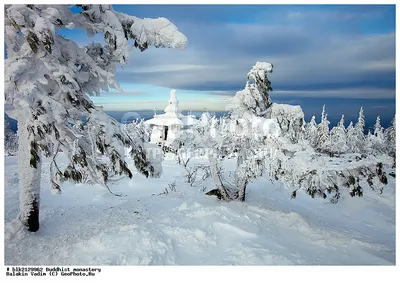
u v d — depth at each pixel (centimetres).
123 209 1080
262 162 991
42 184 1553
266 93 1073
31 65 641
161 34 788
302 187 884
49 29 580
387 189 1625
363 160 866
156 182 1759
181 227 796
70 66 723
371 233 1047
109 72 764
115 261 619
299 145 947
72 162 681
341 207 1422
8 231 764
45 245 730
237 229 795
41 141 627
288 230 859
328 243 758
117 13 762
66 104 709
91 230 816
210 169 1162
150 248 671
